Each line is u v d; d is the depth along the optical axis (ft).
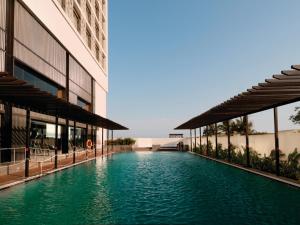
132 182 43.34
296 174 39.91
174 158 91.45
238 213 25.91
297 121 95.40
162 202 30.45
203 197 32.53
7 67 46.52
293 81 27.25
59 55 73.20
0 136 46.16
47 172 46.42
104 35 140.97
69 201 30.66
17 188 35.55
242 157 62.64
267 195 32.53
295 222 23.13
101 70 128.67
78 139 97.91
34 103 41.88
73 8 87.71
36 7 56.44
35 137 62.95
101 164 69.51
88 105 110.11
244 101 39.65
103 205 29.17
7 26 46.96
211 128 139.64
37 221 23.84
